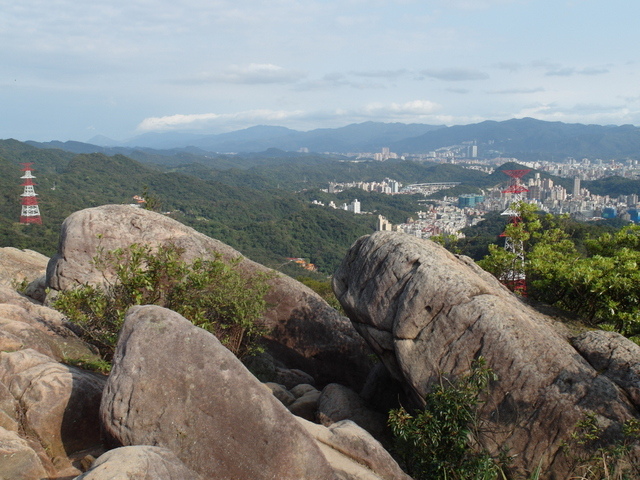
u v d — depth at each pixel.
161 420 5.21
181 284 8.59
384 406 9.23
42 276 12.99
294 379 11.42
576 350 7.14
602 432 6.18
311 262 103.25
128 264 9.20
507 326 6.88
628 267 8.70
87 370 7.38
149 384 5.29
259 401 5.37
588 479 5.91
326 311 12.77
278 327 12.62
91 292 8.59
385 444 8.12
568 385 6.53
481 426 6.70
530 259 11.11
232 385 5.36
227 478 5.11
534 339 6.82
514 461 6.49
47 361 6.59
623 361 6.73
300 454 5.30
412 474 6.95
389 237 8.45
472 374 6.61
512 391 6.65
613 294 8.97
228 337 9.58
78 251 11.05
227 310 9.71
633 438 5.99
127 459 4.34
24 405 5.94
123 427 5.27
